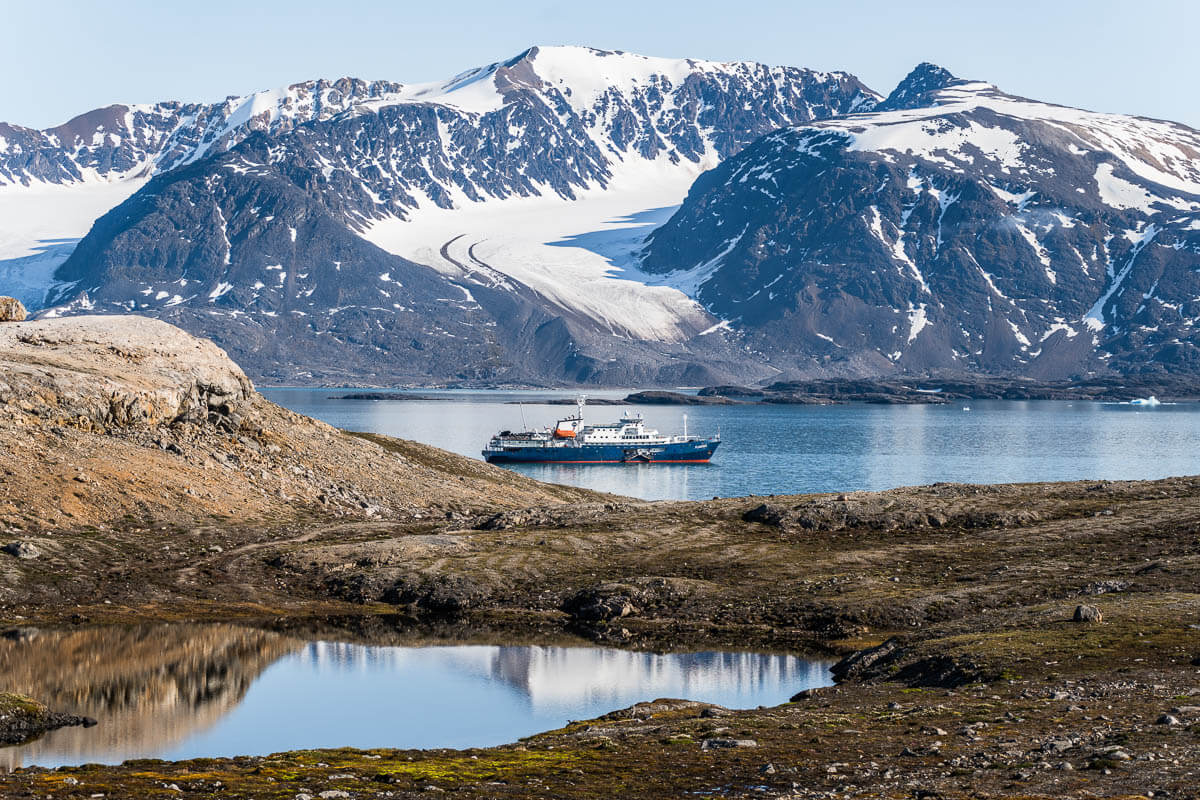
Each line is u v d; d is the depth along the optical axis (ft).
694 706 201.98
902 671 220.84
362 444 505.25
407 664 253.85
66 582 306.96
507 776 142.31
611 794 131.95
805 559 338.34
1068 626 230.89
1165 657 201.26
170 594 310.04
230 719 205.26
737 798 128.36
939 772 134.82
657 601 308.19
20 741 187.01
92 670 241.14
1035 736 152.66
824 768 140.26
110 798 127.54
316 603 315.17
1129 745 142.41
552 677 241.55
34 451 367.04
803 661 256.32
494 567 337.72
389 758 158.40
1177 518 343.67
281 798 127.95
